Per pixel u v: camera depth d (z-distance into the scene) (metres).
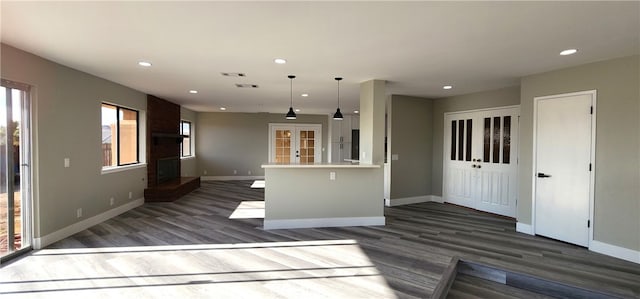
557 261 3.33
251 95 6.37
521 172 4.41
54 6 2.23
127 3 2.19
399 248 3.71
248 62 3.76
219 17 2.45
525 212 4.37
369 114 4.77
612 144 3.49
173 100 7.16
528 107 4.32
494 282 3.15
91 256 3.34
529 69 4.00
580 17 2.40
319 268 3.10
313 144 10.57
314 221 4.65
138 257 3.33
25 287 2.63
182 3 2.20
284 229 4.51
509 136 5.34
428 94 6.15
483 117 5.76
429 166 6.73
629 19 2.43
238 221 4.91
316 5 2.23
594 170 3.64
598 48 3.13
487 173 5.70
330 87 5.38
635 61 3.32
